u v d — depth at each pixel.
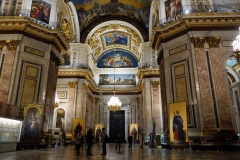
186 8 11.49
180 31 11.38
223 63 10.43
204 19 10.75
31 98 11.06
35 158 5.92
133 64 27.34
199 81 10.15
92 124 24.59
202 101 9.88
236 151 8.50
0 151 7.94
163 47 11.93
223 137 8.88
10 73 10.58
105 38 24.94
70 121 18.17
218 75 10.23
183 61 10.97
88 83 21.75
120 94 26.38
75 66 19.84
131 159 5.79
